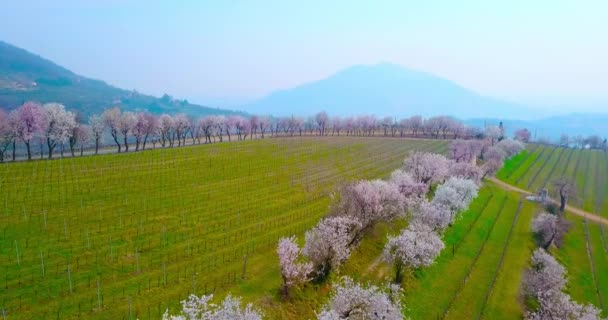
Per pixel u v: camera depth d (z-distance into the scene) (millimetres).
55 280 45812
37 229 58812
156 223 65500
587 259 80000
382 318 39000
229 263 54594
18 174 86125
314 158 136000
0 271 46438
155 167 104125
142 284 47062
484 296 59344
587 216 105312
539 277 59125
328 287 53062
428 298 56250
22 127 104000
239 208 76938
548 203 107250
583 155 199000
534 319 52812
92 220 64250
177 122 160125
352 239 59844
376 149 166875
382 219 65938
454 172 103875
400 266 56188
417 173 90688
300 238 65250
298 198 86250
